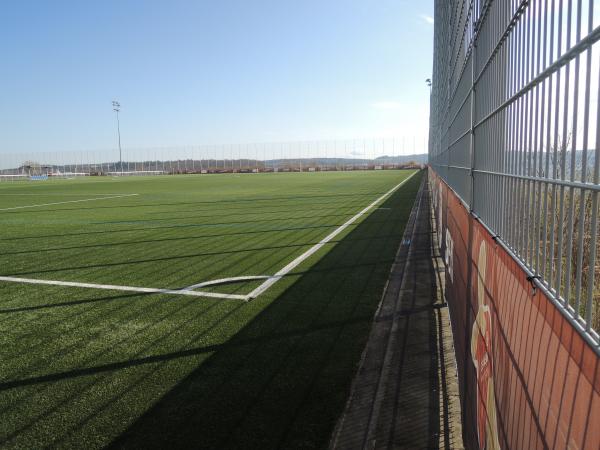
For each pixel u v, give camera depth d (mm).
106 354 4234
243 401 3354
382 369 3805
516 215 1996
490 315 2098
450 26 6285
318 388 3520
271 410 3229
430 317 5078
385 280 6582
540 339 1290
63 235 11250
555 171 1425
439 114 11531
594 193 1051
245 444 2857
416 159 82500
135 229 12133
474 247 2785
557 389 1121
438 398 3365
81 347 4414
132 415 3221
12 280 6949
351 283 6434
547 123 1485
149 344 4434
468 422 2668
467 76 4023
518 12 1866
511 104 2094
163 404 3348
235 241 10000
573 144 1233
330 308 5375
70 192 29031
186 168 88625
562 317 1097
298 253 8547
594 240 1062
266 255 8430
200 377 3742
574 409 997
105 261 8203
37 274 7309
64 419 3199
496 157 2479
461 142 4734
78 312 5410
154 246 9602
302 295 5883
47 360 4148
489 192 2682
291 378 3684
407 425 3033
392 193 23484
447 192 6297
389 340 4410
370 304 5500
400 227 11734
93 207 18547
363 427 2998
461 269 3570
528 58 1761
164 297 5918
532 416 1339
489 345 2080
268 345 4332
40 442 2955
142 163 88312
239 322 4953
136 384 3654
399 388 3516
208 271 7277
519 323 1546
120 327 4902
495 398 1888
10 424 3162
